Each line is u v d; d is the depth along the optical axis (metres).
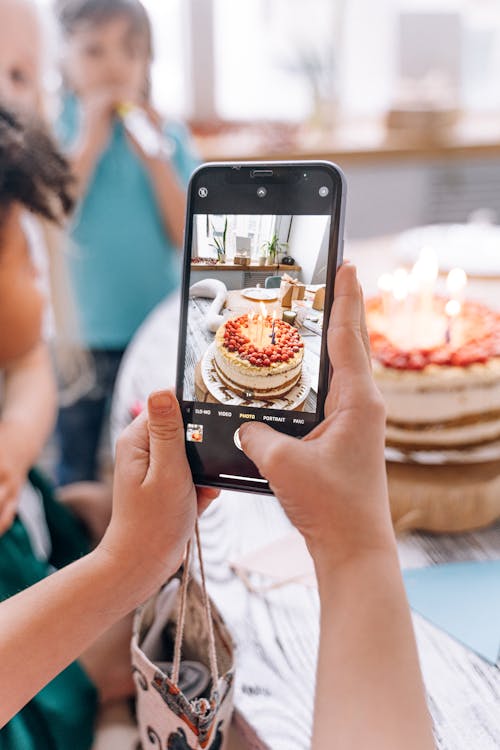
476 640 0.58
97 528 0.98
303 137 2.66
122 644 0.70
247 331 0.54
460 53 2.84
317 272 0.52
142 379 1.11
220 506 0.79
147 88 1.77
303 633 0.60
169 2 2.59
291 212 0.53
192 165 1.87
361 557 0.40
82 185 1.64
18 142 1.11
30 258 1.13
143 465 0.49
